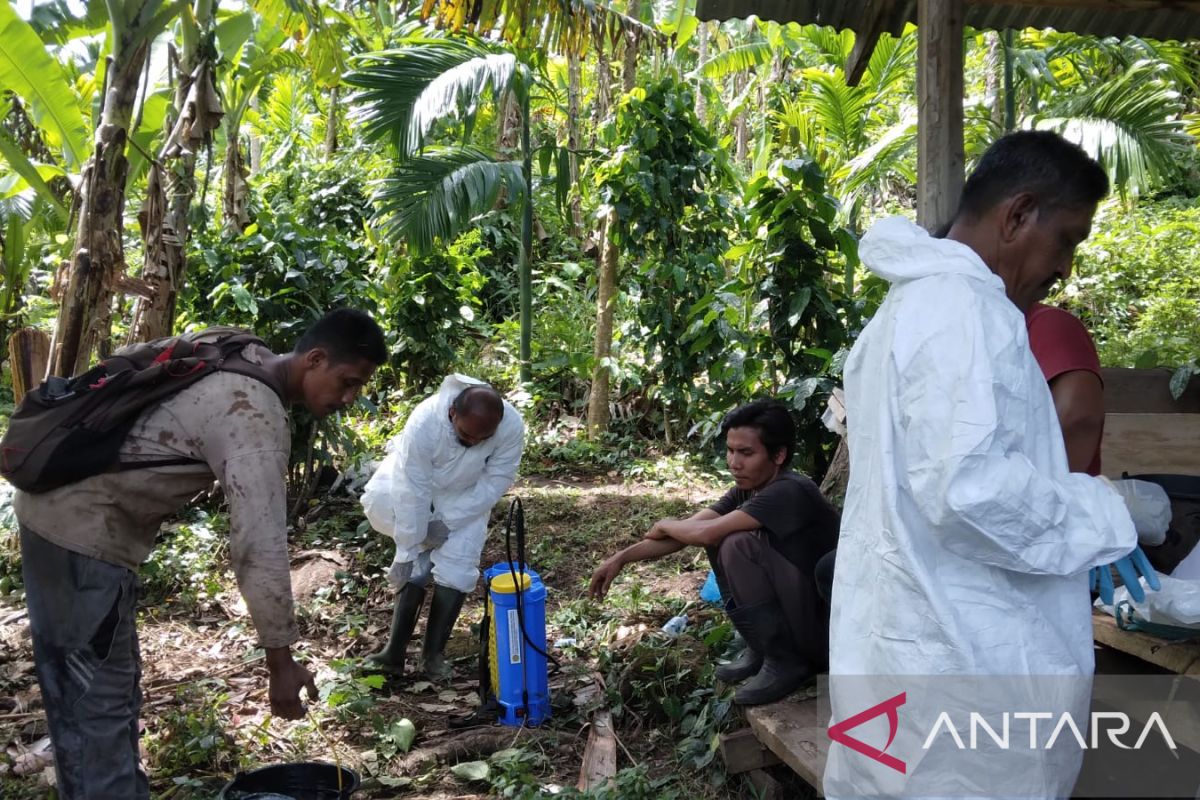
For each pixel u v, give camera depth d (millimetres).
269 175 12289
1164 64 7688
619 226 7766
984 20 4289
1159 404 4215
